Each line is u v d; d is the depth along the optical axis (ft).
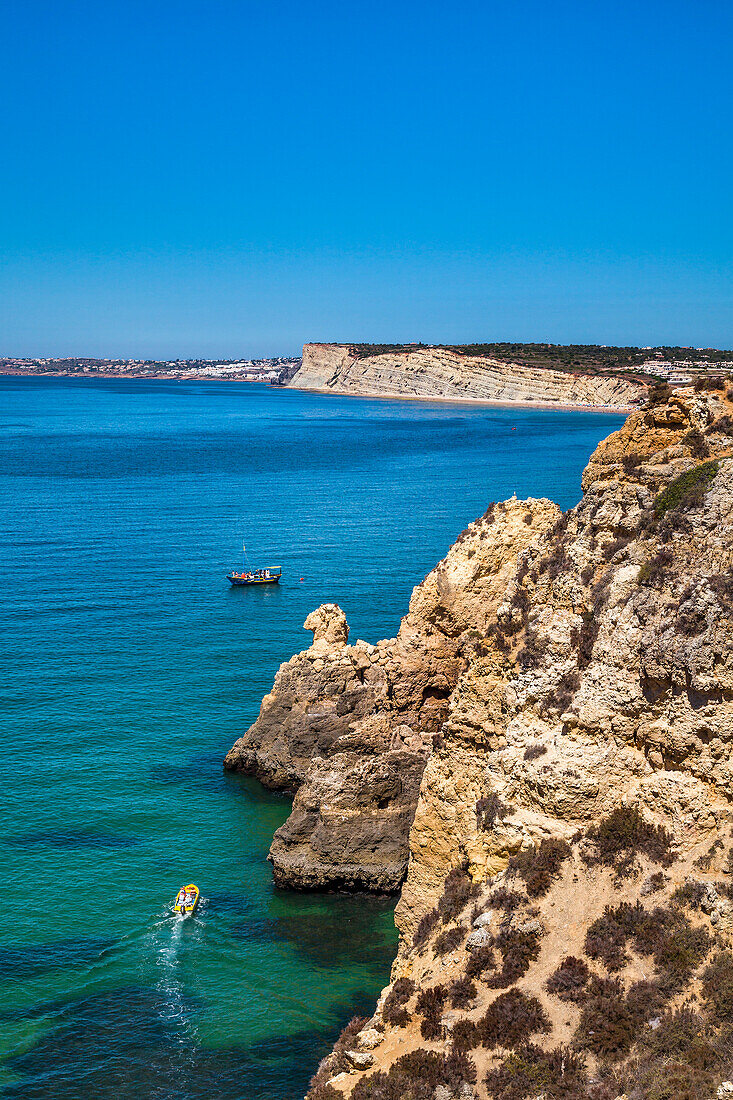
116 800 184.55
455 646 171.94
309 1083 114.73
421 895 120.57
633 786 99.30
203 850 169.07
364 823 158.51
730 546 103.14
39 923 145.69
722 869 91.35
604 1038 85.25
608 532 114.93
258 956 140.26
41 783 189.88
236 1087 114.01
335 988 133.18
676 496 111.14
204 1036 122.62
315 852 157.69
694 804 94.68
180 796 187.73
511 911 96.73
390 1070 88.89
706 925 89.51
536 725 106.63
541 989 90.53
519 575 123.34
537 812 102.42
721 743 94.73
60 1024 124.16
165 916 148.97
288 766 189.26
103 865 162.40
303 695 189.37
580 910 94.58
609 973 89.56
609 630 103.76
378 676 185.06
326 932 146.82
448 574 169.58
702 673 95.25
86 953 139.13
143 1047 120.47
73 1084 113.91
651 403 122.31
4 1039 121.19
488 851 104.53
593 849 97.40
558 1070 84.53
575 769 100.37
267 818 180.75
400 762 161.27
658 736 98.68
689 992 86.28
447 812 118.11
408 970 103.81
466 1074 86.33
